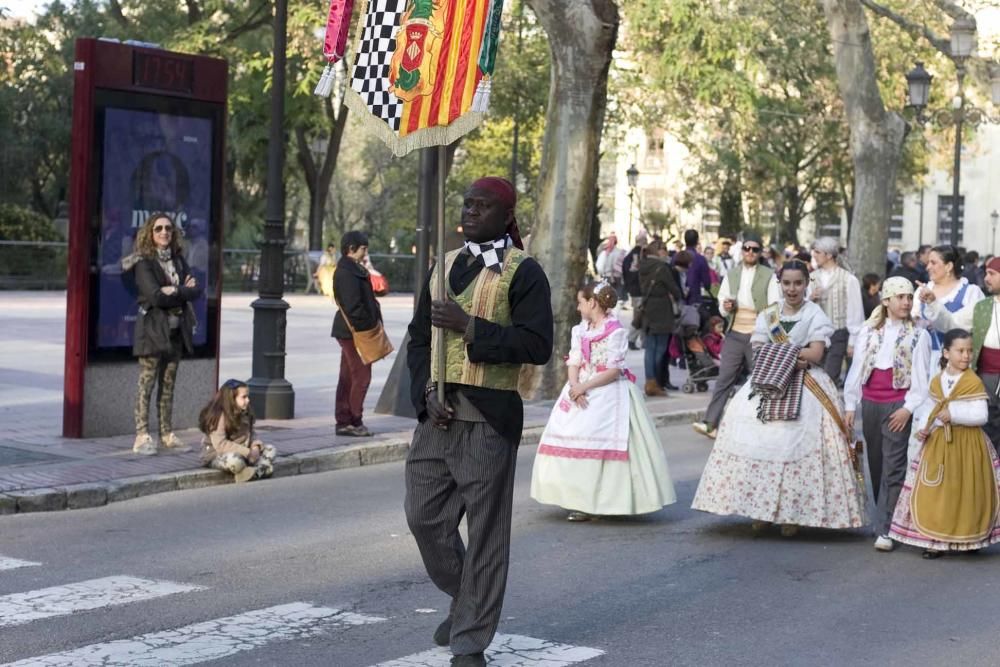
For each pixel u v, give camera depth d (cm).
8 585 804
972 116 3033
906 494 943
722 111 4597
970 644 708
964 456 931
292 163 5238
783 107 4672
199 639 687
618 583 840
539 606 776
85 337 1310
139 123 1346
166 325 1230
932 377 951
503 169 5506
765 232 6700
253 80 4369
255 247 5200
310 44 3284
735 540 986
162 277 1229
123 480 1105
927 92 2644
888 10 2611
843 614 771
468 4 617
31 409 1509
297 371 2030
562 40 1811
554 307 1834
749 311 1512
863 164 2600
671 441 1540
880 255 2611
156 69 1357
